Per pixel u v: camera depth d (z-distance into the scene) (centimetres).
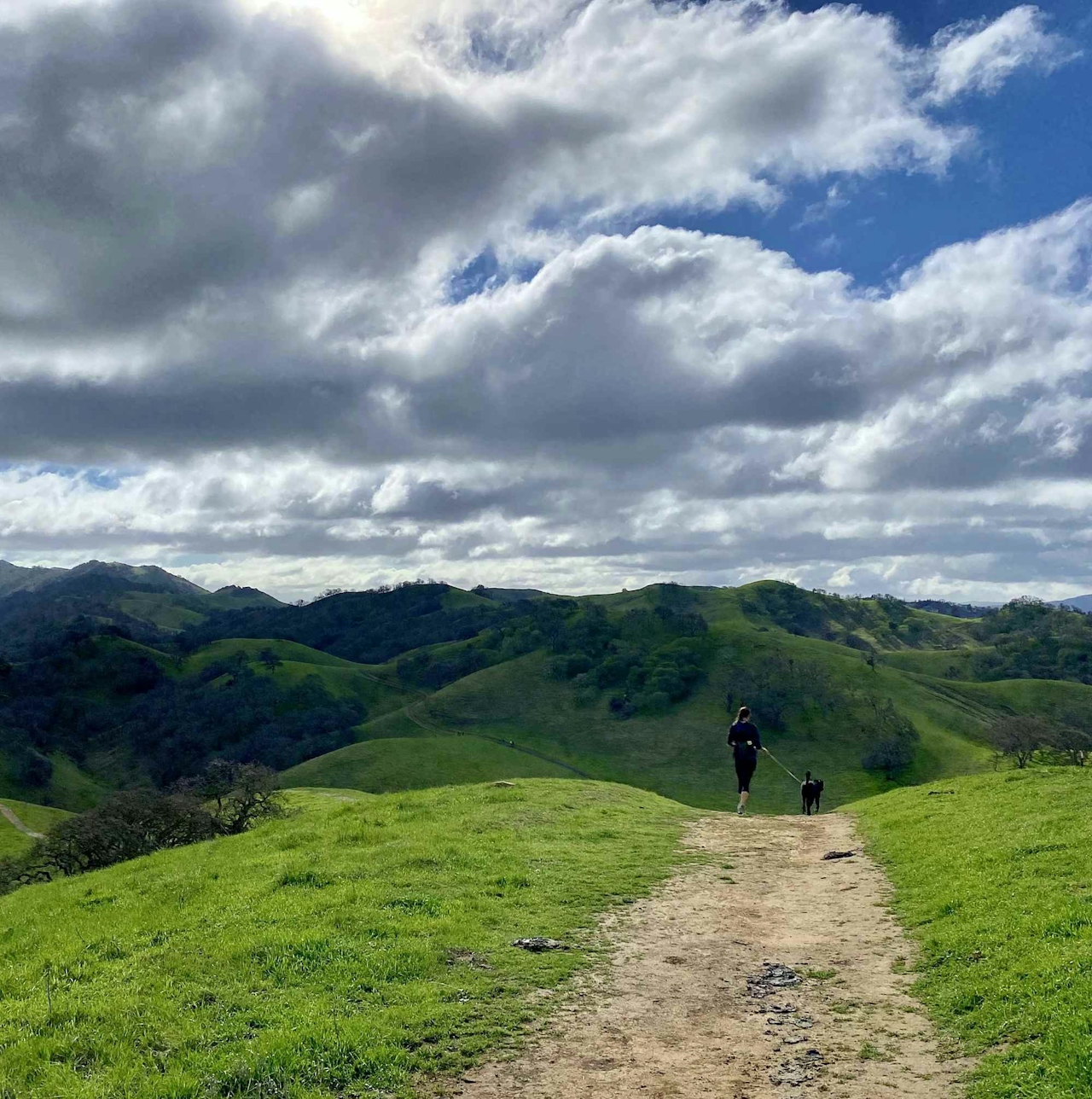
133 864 2775
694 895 1805
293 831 2745
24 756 17500
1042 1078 898
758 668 19938
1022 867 1644
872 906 1684
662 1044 1095
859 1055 1045
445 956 1384
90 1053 1079
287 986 1261
